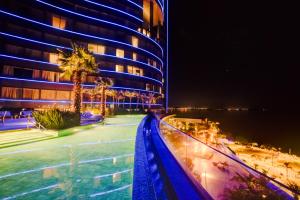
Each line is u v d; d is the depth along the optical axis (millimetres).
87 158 6855
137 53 57031
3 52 34969
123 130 14453
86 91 39719
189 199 3268
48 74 40000
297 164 33312
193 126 50844
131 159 6742
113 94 41938
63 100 41156
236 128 114375
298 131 122938
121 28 52875
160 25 84938
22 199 3938
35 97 38094
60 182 4758
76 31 45531
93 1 48188
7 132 12336
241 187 7242
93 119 22000
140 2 60562
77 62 16734
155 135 9844
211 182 8219
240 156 36531
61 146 8852
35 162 6387
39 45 39125
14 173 5387
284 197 5926
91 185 4559
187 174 4191
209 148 4445
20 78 36562
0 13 34562
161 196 3418
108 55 49875
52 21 42000
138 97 53844
